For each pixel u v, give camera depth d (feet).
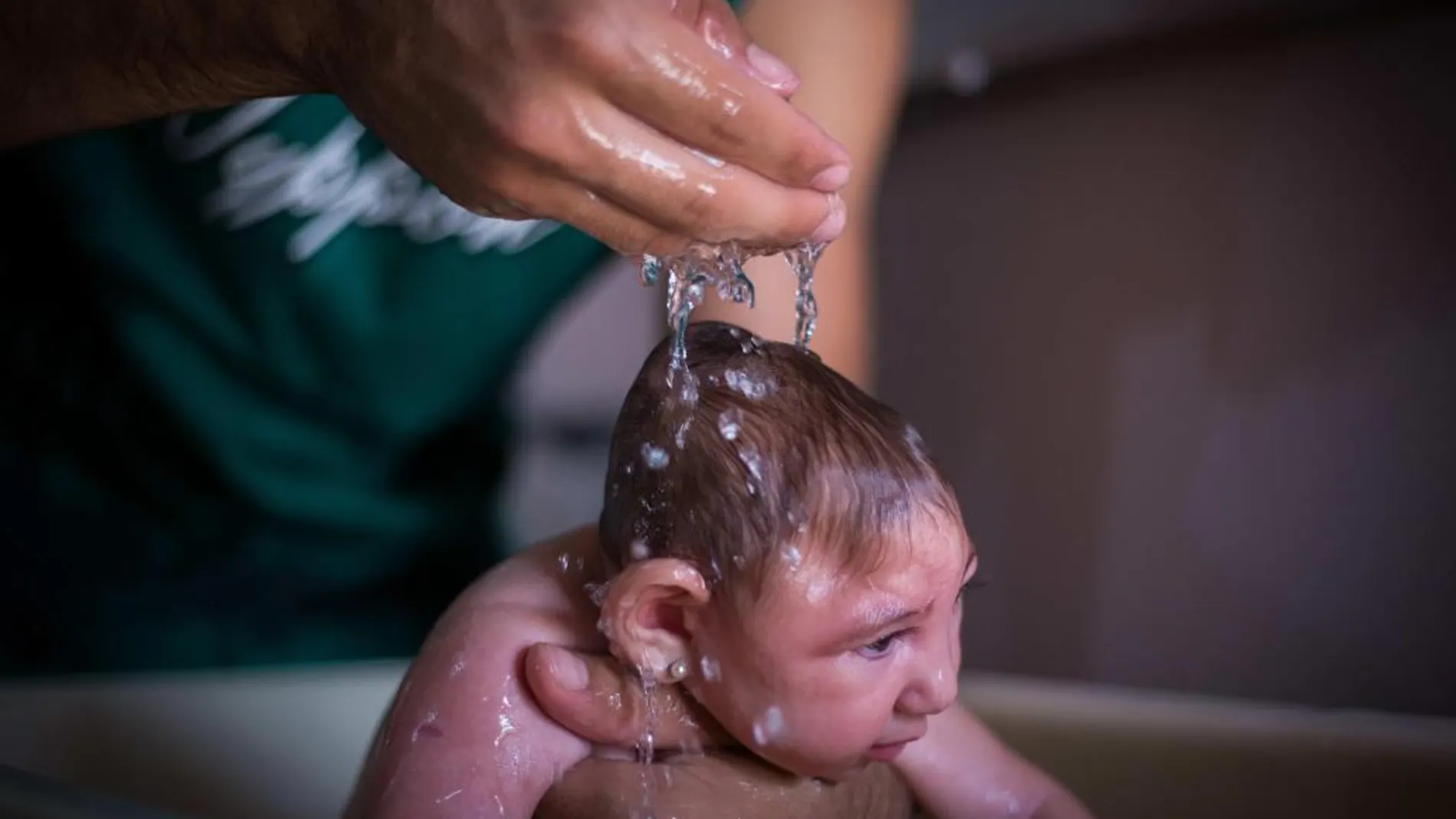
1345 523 4.00
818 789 2.25
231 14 1.95
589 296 6.23
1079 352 4.70
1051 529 4.81
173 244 3.72
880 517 2.09
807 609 2.07
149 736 3.23
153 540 3.78
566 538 2.49
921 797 2.50
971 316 5.04
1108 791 2.88
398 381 3.96
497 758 2.07
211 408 3.75
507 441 4.43
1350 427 3.98
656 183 1.72
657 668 2.17
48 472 3.72
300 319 3.82
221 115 3.68
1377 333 3.91
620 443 2.30
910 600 2.08
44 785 1.72
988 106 4.93
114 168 3.67
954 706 2.60
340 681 3.49
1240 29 4.14
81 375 3.71
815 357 2.36
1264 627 4.21
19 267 3.68
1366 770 2.61
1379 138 3.87
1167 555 4.47
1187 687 4.41
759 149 1.75
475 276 3.98
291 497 3.86
